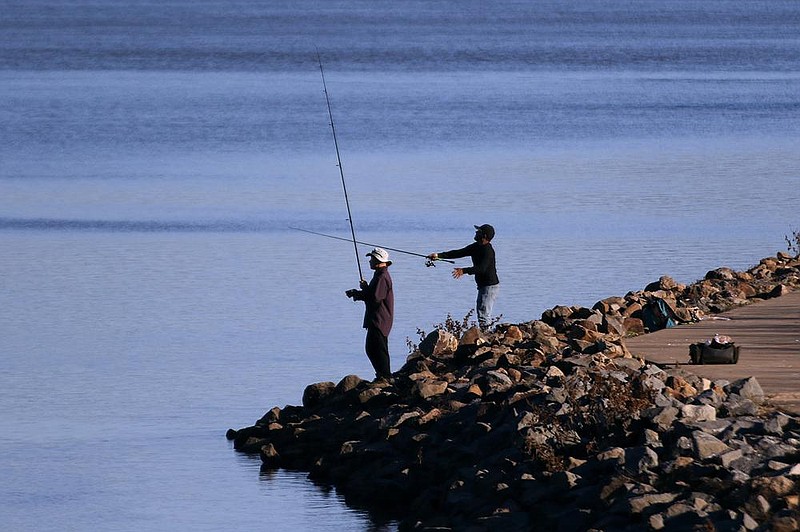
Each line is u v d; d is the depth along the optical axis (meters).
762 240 122.00
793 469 39.44
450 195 152.75
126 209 145.12
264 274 109.50
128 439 63.31
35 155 195.38
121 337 87.44
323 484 55.09
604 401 47.59
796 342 61.69
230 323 91.75
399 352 82.62
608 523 39.06
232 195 155.00
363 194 154.25
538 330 68.38
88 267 112.94
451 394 57.94
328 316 94.06
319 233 121.25
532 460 46.12
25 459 59.94
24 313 95.38
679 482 40.38
